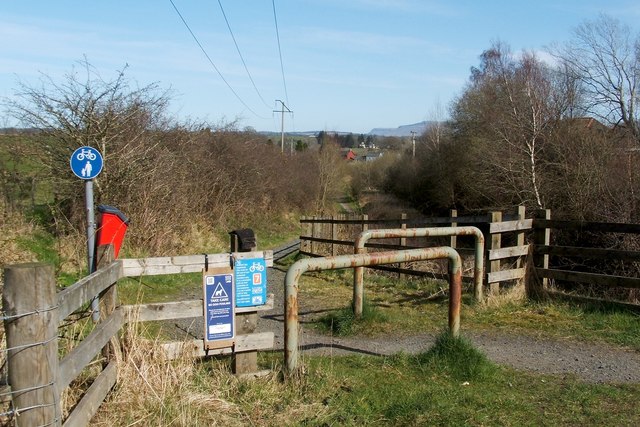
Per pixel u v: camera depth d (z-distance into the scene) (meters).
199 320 7.34
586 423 3.91
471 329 6.57
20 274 2.64
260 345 4.70
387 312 7.28
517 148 21.89
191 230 15.23
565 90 22.77
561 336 6.24
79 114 11.52
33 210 12.16
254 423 3.84
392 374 4.90
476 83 31.28
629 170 16.00
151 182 12.98
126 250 12.19
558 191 19.30
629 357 5.50
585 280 7.38
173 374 4.12
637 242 13.29
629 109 20.67
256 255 4.70
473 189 26.20
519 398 4.38
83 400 3.28
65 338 4.13
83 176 6.27
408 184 38.38
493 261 7.72
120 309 4.22
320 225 15.83
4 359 3.51
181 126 16.03
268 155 25.70
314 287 9.80
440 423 3.87
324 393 4.37
